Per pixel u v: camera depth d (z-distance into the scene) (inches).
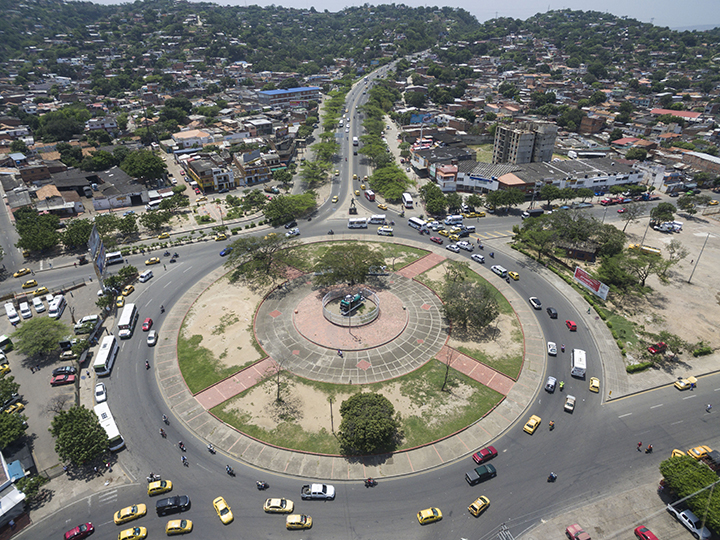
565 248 5698.8
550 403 3511.3
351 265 4724.4
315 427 3304.6
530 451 3102.9
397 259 5693.9
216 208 7352.4
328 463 3029.0
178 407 3513.8
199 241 6225.4
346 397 3582.7
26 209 6653.5
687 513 2630.4
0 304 4862.2
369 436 2908.5
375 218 6761.8
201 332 4375.0
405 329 4397.1
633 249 5511.8
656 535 2591.0
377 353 4065.0
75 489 2881.4
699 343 4087.1
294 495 2817.4
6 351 4202.8
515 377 3772.1
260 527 2620.6
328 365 3924.7
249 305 4788.4
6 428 3073.3
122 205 7450.8
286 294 4982.8
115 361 4013.3
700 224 6697.8
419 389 3646.7
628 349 4094.5
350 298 4596.5
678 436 3213.6
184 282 5221.5
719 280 5201.8
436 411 3432.6
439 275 5319.9
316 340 4229.8
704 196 6919.3
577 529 2541.8
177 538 2566.4
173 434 3277.6
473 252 5856.3
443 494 2807.6
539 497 2787.9
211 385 3725.4
